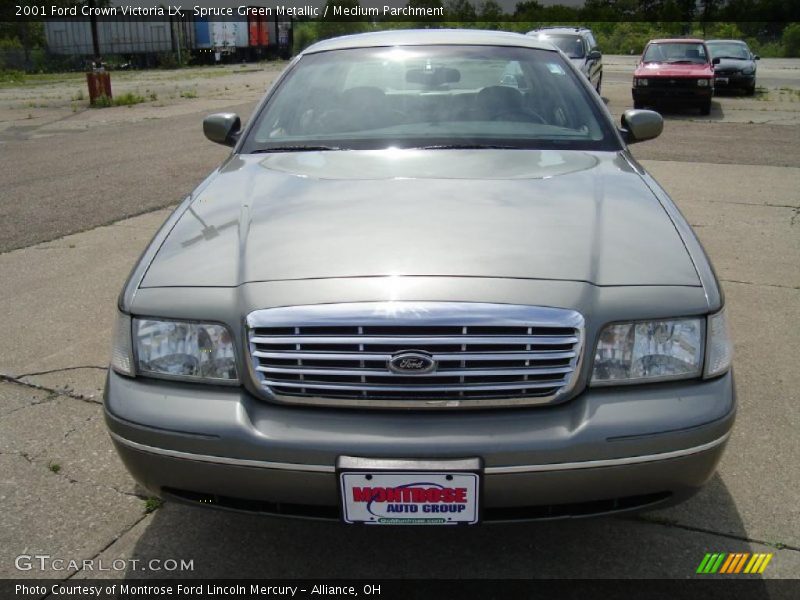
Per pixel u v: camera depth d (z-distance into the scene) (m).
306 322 1.94
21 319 4.32
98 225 6.37
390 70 3.51
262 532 2.48
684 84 14.38
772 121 13.38
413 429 1.92
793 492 2.63
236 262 2.19
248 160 3.08
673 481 1.98
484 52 3.61
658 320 2.02
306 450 1.92
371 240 2.21
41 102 18.70
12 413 3.26
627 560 2.31
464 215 2.36
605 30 60.41
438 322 1.91
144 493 2.69
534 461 1.89
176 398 2.04
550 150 3.05
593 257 2.14
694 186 7.79
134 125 13.54
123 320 2.15
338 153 3.04
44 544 2.43
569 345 1.95
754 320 4.23
